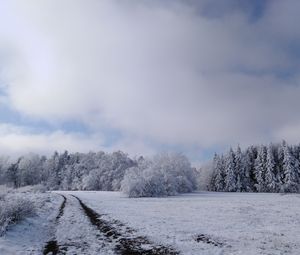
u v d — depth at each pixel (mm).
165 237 15688
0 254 10820
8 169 129500
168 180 73812
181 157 90438
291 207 35812
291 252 12641
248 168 97625
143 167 85562
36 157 153250
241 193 82062
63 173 148000
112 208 33688
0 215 15516
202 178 112000
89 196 64438
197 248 13156
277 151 99125
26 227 16609
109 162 142375
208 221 23109
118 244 14000
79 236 15797
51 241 14570
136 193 66875
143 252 12523
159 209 33750
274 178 90688
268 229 19453
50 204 33688
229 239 15523
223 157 105250
